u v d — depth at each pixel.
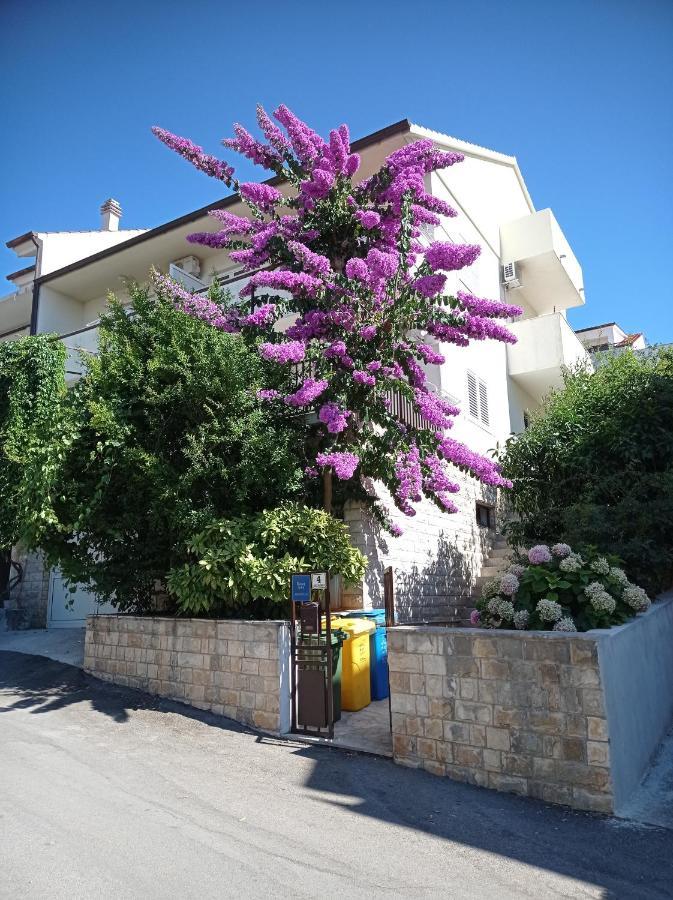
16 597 13.76
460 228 14.55
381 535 9.62
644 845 3.73
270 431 7.55
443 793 4.49
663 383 8.91
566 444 9.33
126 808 4.03
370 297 7.63
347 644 6.79
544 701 4.47
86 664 8.15
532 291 19.16
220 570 6.69
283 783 4.64
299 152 8.48
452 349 12.82
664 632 6.59
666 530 8.17
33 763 4.84
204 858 3.39
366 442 8.38
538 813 4.18
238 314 8.54
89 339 14.00
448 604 11.36
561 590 5.25
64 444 7.35
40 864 3.22
